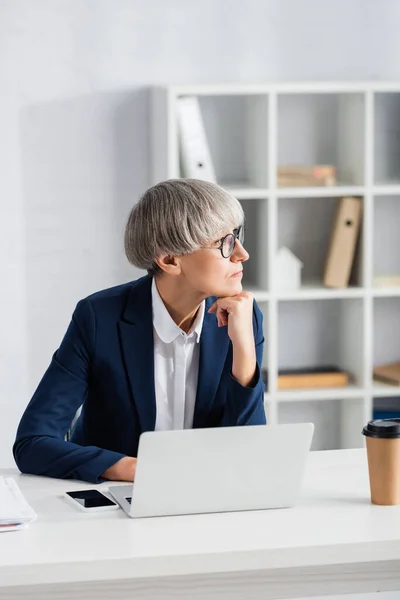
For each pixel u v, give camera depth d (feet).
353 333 15.88
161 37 15.33
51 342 15.49
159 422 8.61
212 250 7.98
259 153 15.29
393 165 16.37
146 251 8.09
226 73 15.56
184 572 6.15
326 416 16.58
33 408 8.45
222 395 8.55
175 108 14.53
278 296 15.12
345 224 15.46
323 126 16.05
